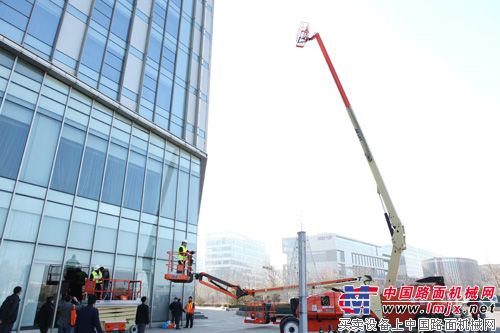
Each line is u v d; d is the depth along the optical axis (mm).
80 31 18484
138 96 21312
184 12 28000
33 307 13406
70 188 15992
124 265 17812
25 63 15430
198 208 24484
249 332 16953
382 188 15750
